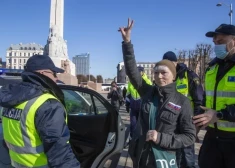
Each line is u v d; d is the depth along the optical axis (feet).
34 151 6.75
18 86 6.97
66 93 13.65
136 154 8.93
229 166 9.29
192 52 154.51
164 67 8.72
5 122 7.18
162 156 8.38
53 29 118.83
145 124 8.87
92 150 11.96
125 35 9.96
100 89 156.04
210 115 8.63
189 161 9.88
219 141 9.39
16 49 376.07
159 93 8.76
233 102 9.04
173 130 8.55
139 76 9.98
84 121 12.67
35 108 6.59
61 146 6.60
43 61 7.20
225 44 9.21
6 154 9.44
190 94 13.26
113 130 11.73
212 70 9.80
